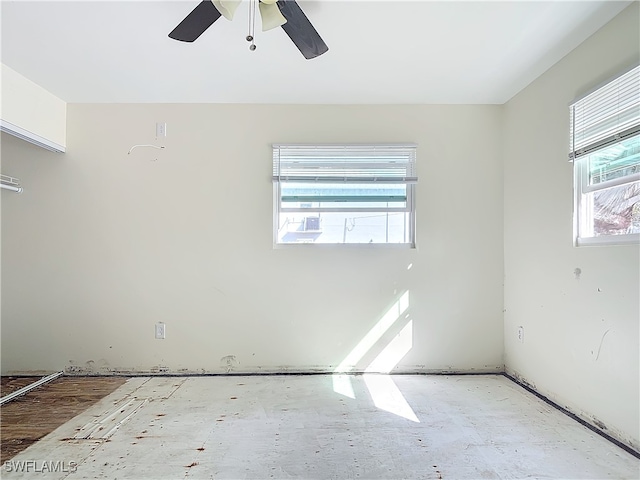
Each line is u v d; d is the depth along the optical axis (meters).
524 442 2.21
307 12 2.15
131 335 3.46
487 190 3.52
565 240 2.64
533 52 2.60
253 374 3.46
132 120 3.49
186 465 1.99
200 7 1.84
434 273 3.51
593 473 1.91
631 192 2.15
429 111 3.51
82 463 2.01
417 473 1.92
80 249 3.47
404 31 2.35
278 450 2.14
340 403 2.80
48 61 2.74
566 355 2.63
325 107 3.52
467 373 3.49
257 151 3.51
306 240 3.54
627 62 2.11
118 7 2.12
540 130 2.94
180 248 3.48
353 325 3.49
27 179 3.46
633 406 2.09
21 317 3.46
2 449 2.15
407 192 3.53
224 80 3.04
